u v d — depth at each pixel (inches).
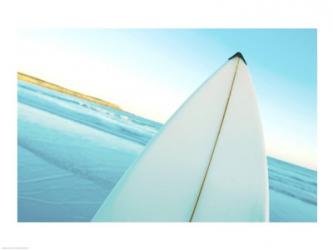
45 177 87.0
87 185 89.5
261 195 56.4
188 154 57.4
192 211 55.7
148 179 55.9
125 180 55.9
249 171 57.2
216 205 56.0
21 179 84.0
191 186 56.3
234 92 61.5
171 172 56.4
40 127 89.2
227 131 58.9
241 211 55.9
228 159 57.6
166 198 55.6
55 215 83.3
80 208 87.4
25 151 86.1
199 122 59.2
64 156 92.1
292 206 82.1
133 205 55.1
